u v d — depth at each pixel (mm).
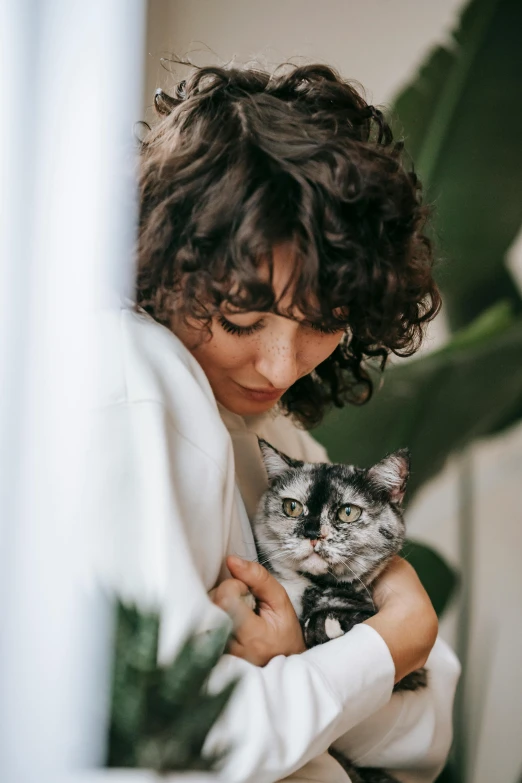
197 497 984
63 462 875
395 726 1283
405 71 2271
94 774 696
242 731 878
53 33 884
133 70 1482
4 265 839
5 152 834
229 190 1060
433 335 2215
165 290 1136
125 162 1177
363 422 2160
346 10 2262
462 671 2338
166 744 657
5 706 778
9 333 848
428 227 2062
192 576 883
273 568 1435
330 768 1126
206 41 2189
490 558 2398
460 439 2193
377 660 1061
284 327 1099
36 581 830
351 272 1075
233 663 918
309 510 1424
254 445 1434
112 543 882
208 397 1082
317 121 1176
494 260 2195
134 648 665
